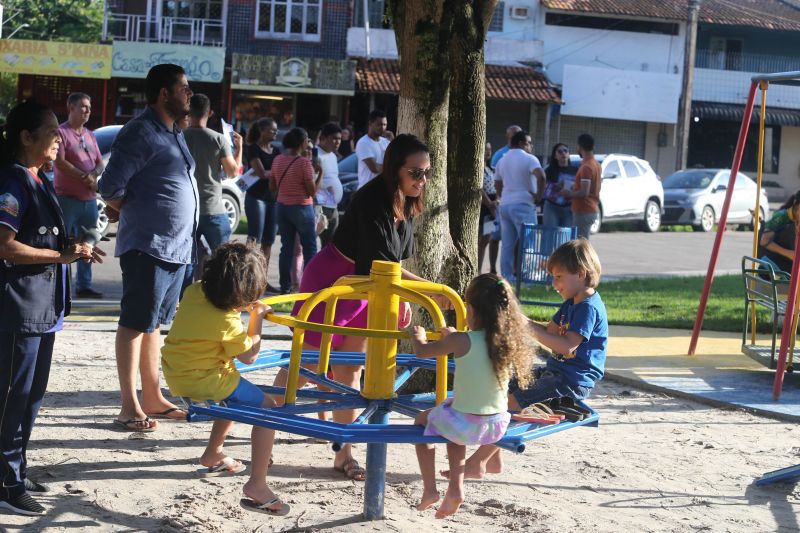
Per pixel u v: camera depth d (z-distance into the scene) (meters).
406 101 7.19
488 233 14.18
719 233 9.61
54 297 4.93
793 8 42.75
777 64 40.16
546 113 35.69
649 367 9.05
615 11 36.47
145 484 5.40
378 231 5.51
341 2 33.47
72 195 10.36
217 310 4.74
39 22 44.31
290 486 5.50
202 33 32.50
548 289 13.96
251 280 4.71
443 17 7.08
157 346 6.69
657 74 36.53
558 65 37.09
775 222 9.92
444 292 5.02
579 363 5.31
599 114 36.28
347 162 19.66
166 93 6.19
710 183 27.11
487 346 4.44
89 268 11.51
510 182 13.49
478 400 4.40
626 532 5.01
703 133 39.91
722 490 5.77
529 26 36.66
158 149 6.15
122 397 6.43
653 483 5.85
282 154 11.80
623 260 19.41
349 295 5.00
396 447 6.42
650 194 25.66
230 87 31.81
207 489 5.38
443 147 7.16
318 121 33.72
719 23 37.94
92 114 32.62
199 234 9.45
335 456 5.84
